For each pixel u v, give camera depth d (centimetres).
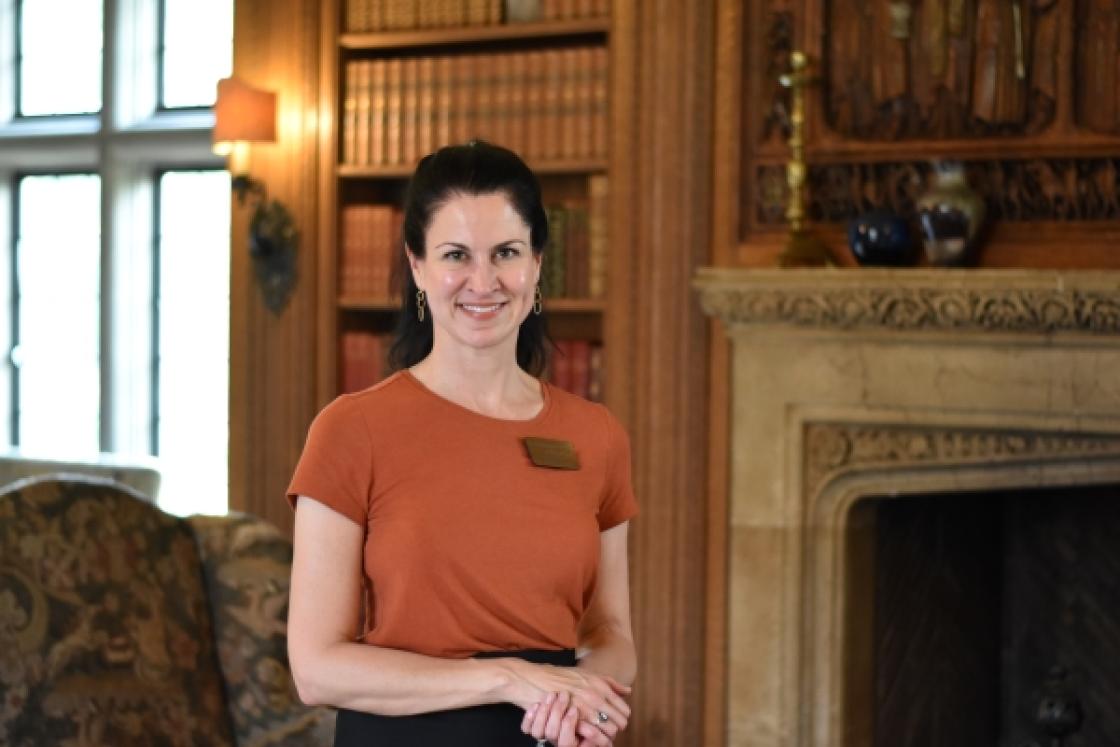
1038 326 451
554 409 252
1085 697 551
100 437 741
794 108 488
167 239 746
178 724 325
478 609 236
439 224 237
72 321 780
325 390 586
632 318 525
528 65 545
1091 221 467
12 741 300
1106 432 451
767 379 494
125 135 735
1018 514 567
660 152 518
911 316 463
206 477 742
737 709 506
